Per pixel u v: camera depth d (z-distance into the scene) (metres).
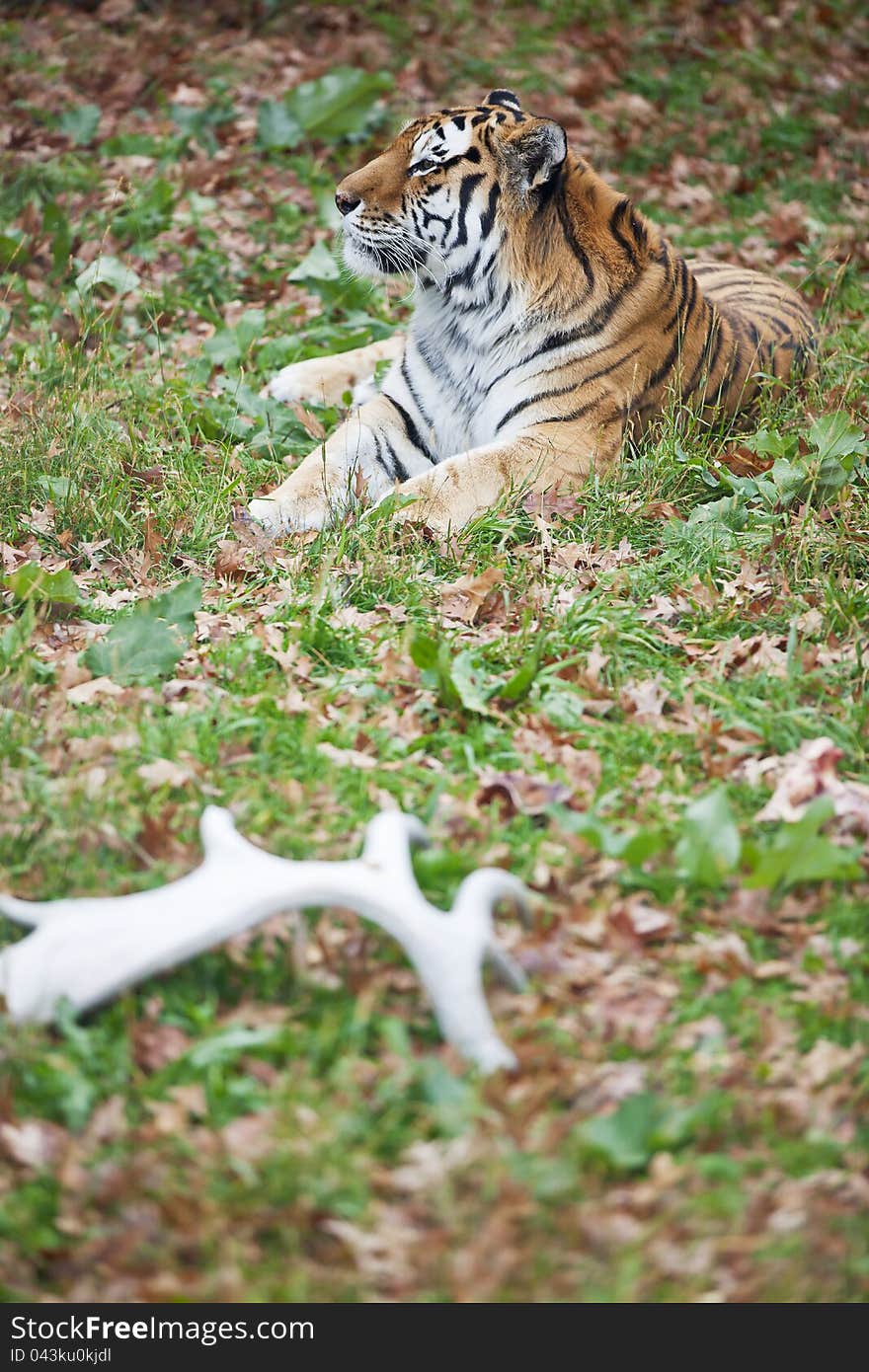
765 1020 4.42
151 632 6.20
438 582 7.04
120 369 9.21
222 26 15.00
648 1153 3.94
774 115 14.01
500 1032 4.29
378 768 5.55
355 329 10.10
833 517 7.50
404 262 8.27
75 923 4.32
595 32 15.45
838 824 5.30
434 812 5.20
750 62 14.99
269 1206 3.78
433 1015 4.38
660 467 7.89
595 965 4.59
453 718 5.93
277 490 7.73
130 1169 3.83
